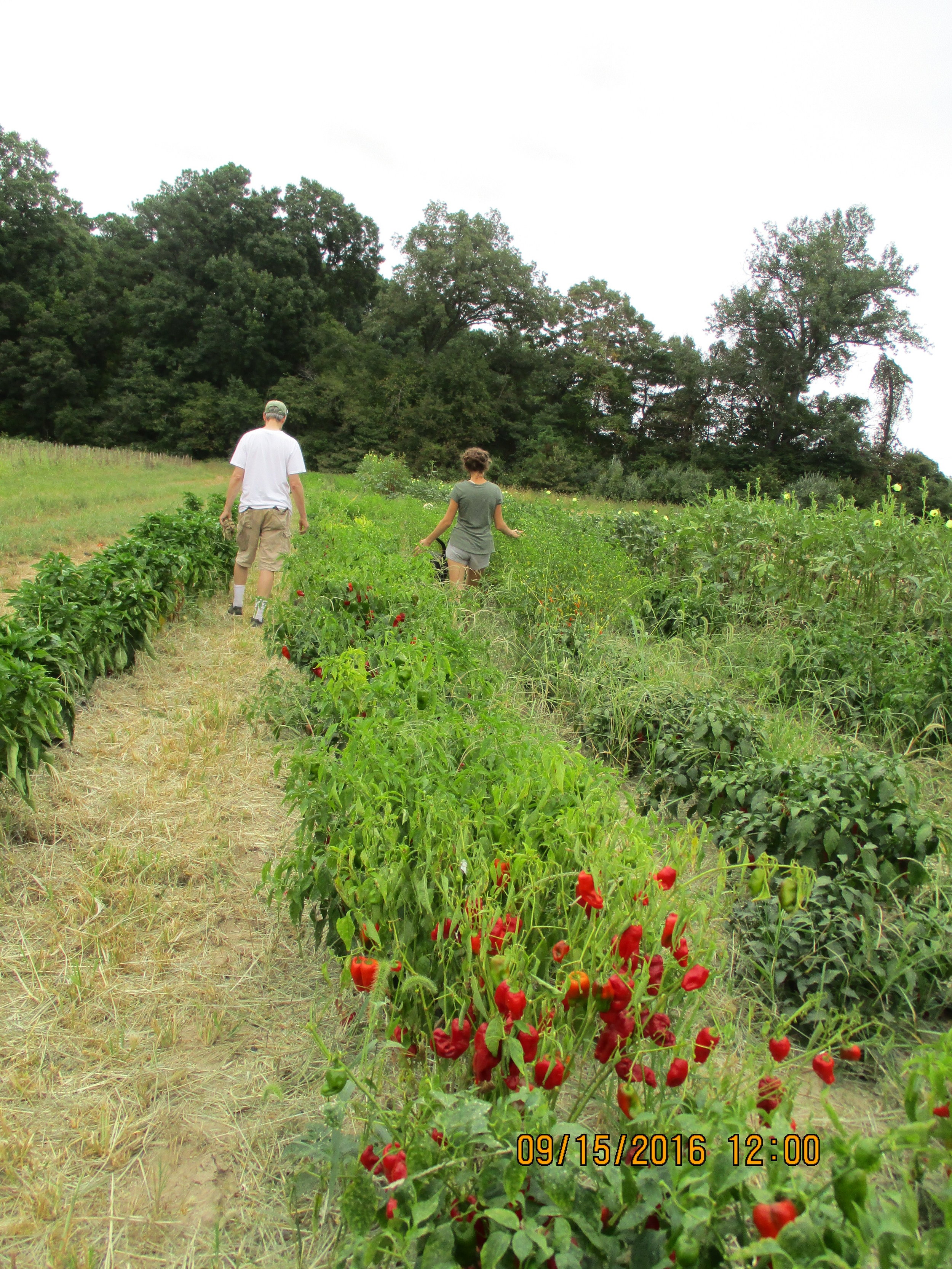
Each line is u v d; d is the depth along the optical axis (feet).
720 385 160.25
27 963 8.26
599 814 7.20
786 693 16.69
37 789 11.84
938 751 14.43
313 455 152.76
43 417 158.20
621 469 141.59
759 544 25.08
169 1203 5.80
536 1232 3.85
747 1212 4.13
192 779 12.44
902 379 150.20
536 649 18.25
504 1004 5.12
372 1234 5.19
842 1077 7.22
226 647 19.77
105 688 16.25
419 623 14.24
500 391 168.45
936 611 19.93
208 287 161.79
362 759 7.77
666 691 14.20
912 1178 4.80
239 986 8.11
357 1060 7.04
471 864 6.34
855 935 7.86
